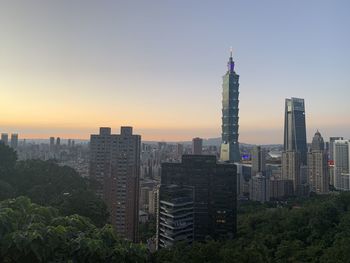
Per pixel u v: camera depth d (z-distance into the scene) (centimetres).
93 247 1536
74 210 5012
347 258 5497
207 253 4428
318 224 8712
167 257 4647
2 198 4997
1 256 1442
